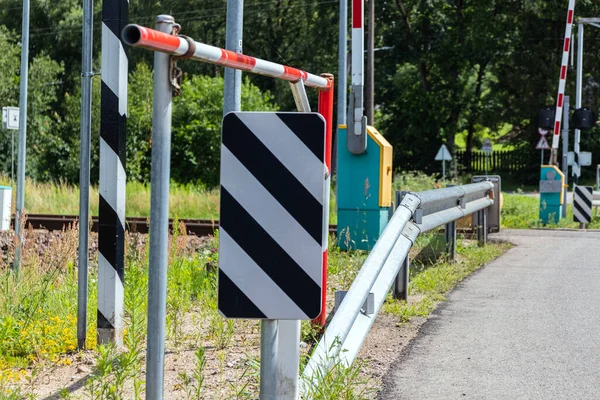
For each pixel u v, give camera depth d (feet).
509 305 33.73
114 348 24.84
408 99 207.51
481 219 54.24
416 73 205.87
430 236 48.55
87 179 25.70
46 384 21.70
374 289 26.35
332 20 204.85
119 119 25.12
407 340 27.30
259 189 14.32
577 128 90.22
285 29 209.77
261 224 14.33
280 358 16.51
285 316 14.37
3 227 43.06
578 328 29.30
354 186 49.11
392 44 209.46
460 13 206.08
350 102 48.39
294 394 16.51
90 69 25.54
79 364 23.80
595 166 213.66
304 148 14.24
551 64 207.41
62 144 142.72
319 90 24.02
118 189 25.16
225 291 14.40
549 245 57.98
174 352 24.99
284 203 14.29
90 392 19.47
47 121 144.05
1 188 42.93
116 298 25.30
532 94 208.33
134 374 20.04
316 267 14.29
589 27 202.90
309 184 14.25
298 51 206.39
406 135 208.13
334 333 20.92
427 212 36.83
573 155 111.55
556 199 81.41
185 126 135.23
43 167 141.28
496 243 58.03
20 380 21.98
